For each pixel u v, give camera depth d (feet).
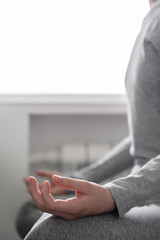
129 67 3.06
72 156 5.50
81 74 5.79
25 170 5.24
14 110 5.41
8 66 5.72
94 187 2.07
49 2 5.65
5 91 5.72
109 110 5.54
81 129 5.76
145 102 2.74
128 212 2.26
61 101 5.47
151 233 2.09
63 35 5.72
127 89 3.06
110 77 5.81
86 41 5.74
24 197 5.21
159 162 2.33
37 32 5.69
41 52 5.73
